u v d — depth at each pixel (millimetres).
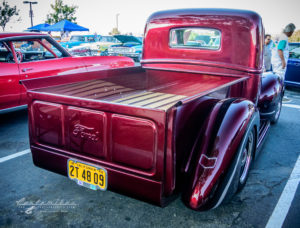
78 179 1776
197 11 2682
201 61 2775
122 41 13797
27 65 3844
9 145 3256
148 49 3119
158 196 1479
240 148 1753
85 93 2508
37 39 4082
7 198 2141
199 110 1729
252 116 1939
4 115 4594
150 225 1855
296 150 3223
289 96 6594
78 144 1719
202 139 1717
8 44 3695
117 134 1530
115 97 2727
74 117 1687
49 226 1828
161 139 1385
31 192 2238
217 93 1950
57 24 13062
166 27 2912
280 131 3932
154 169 1453
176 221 1904
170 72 3047
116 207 2057
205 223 1889
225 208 2059
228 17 2525
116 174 1589
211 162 1648
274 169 2717
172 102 2500
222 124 1733
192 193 1631
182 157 1615
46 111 1821
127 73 2988
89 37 16609
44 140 1895
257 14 2482
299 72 6902
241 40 2512
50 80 2150
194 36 2836
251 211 2027
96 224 1857
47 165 1930
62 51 4418
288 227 1860
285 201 2164
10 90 3670
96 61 4820
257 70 2529
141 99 2639
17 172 2580
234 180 1763
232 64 2609
